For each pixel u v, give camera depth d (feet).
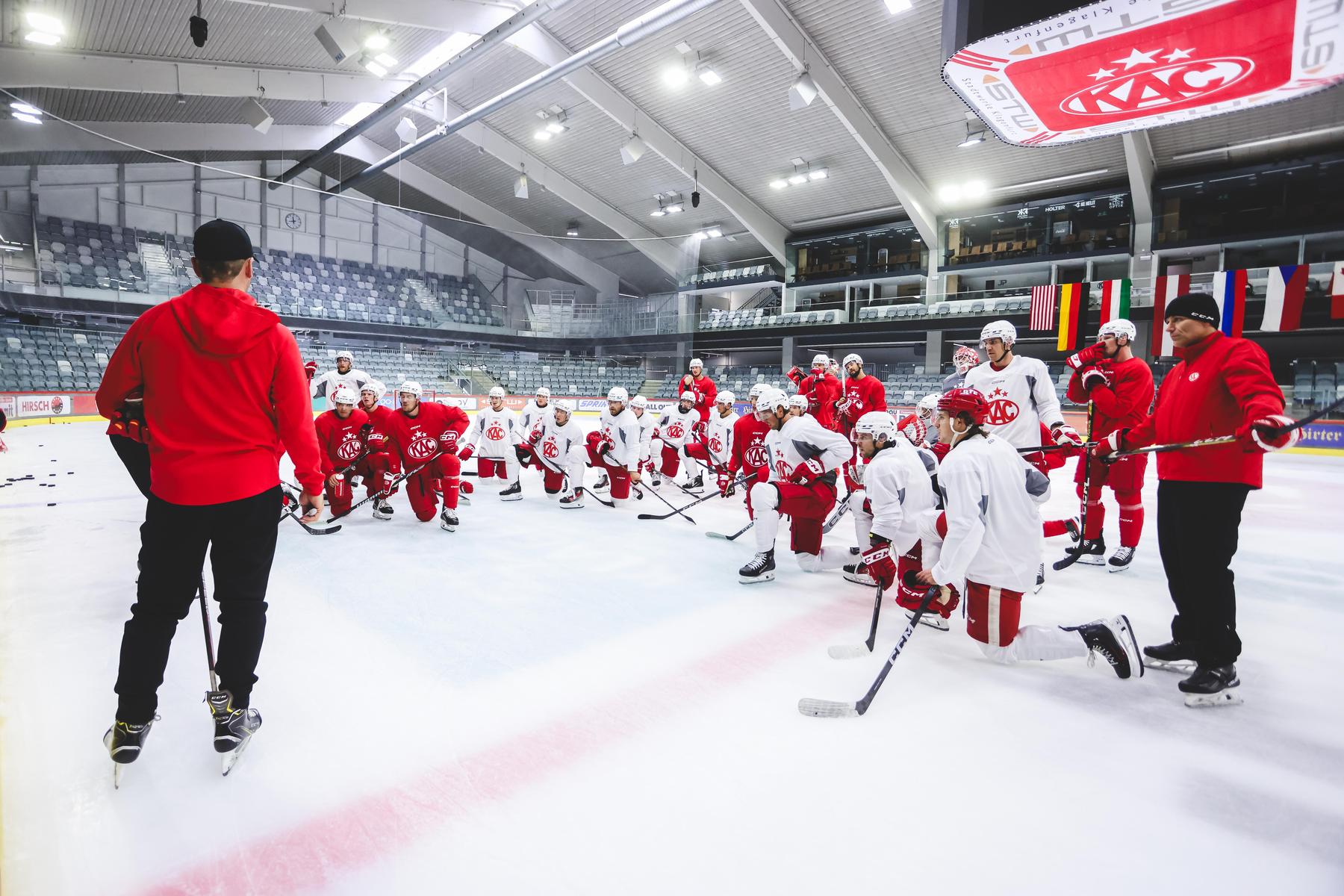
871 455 10.75
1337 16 14.74
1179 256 60.59
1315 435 44.34
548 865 5.00
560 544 15.76
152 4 39.91
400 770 6.28
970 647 9.68
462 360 77.66
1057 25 15.66
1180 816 5.74
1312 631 10.50
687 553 15.23
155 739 6.75
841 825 5.52
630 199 76.18
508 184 78.38
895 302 73.56
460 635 9.76
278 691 7.89
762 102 56.95
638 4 48.32
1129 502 13.89
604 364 84.89
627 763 6.44
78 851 5.08
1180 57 16.47
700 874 4.91
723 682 8.31
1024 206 65.00
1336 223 52.75
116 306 59.88
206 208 72.95
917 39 47.42
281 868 4.96
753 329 78.69
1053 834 5.47
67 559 13.17
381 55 45.39
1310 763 6.64
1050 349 66.03
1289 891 4.87
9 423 43.73
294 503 17.84
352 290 80.18
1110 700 7.97
